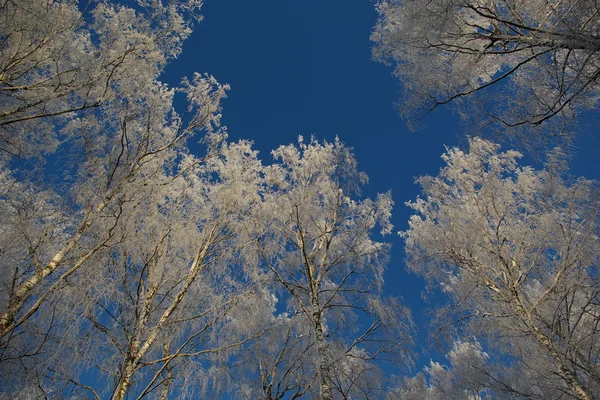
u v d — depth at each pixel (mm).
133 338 5273
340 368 6441
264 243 7914
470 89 5008
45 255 4930
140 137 6309
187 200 7434
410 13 4734
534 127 4668
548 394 6191
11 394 4090
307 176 8883
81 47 5656
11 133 5520
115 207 5543
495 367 7676
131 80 6055
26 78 5512
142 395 4949
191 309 6297
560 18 3727
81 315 4719
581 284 5883
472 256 8055
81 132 5801
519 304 6781
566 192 6703
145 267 5812
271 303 8203
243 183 7840
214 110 7328
